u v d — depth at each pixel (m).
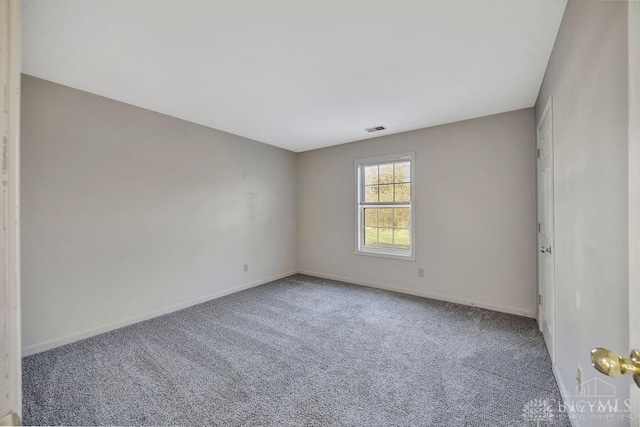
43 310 2.37
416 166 3.75
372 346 2.44
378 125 3.56
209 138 3.64
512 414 1.64
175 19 1.64
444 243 3.56
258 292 3.95
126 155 2.87
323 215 4.72
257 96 2.69
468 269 3.40
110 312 2.76
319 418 1.63
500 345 2.42
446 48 1.94
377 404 1.74
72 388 1.89
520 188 3.05
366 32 1.77
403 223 3.96
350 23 1.69
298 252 5.04
